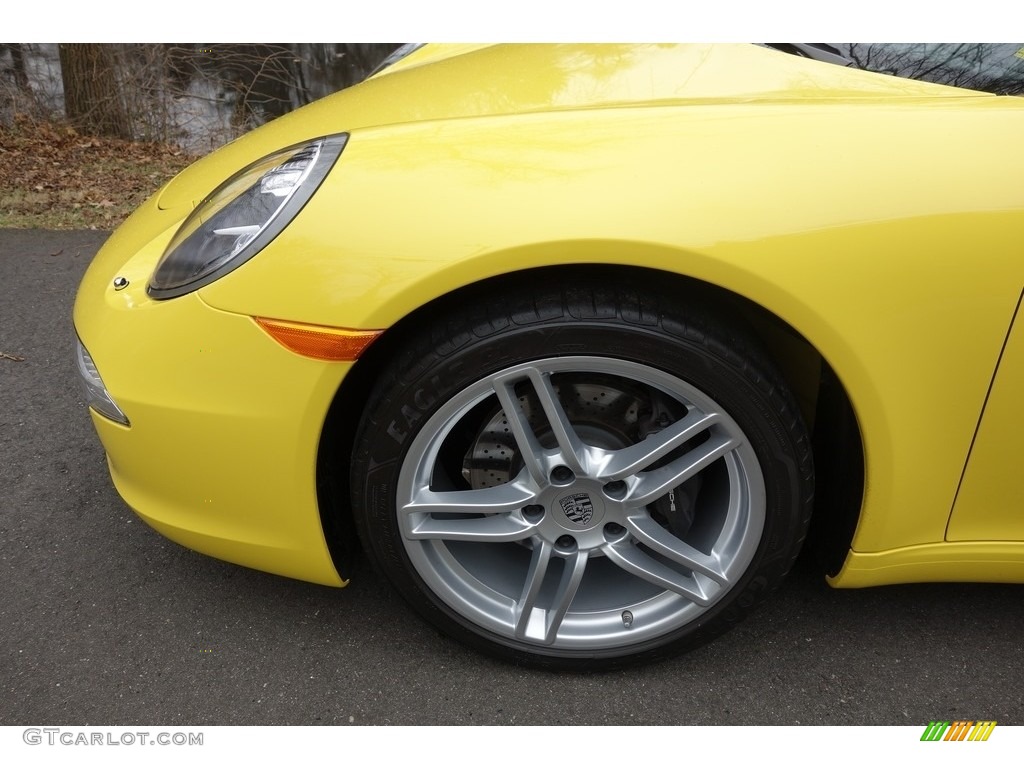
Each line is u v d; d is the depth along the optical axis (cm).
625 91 153
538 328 132
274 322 135
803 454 142
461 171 132
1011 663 168
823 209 126
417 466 145
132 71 688
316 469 147
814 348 138
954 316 128
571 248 125
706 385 135
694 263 125
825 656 171
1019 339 129
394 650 173
